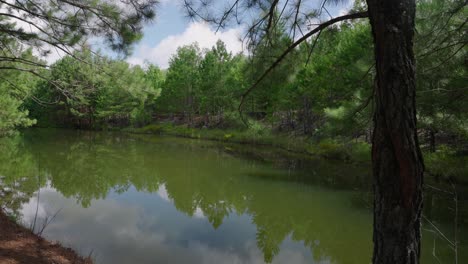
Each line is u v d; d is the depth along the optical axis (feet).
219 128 104.37
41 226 22.21
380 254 6.77
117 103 124.06
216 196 34.83
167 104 124.88
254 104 74.69
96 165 52.26
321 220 26.91
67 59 40.96
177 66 121.60
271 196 34.42
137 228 24.14
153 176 45.03
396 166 6.43
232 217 27.86
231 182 41.06
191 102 121.29
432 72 21.25
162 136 110.11
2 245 15.03
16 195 31.01
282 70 12.05
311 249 21.21
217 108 110.73
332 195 34.27
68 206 28.91
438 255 19.08
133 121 131.75
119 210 28.94
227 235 23.53
